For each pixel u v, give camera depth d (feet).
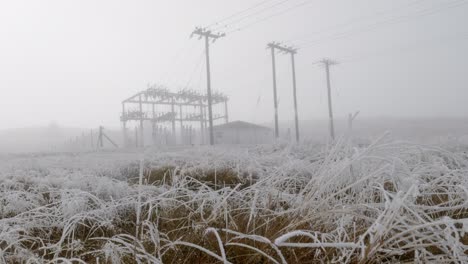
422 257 5.99
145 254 6.47
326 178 9.02
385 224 5.73
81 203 11.63
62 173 22.57
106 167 25.48
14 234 9.70
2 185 18.19
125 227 10.84
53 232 10.88
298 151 29.04
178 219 9.96
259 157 22.66
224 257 5.47
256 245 7.07
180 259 6.68
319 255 6.47
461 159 11.80
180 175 18.98
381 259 6.21
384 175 9.55
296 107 142.61
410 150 11.42
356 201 9.25
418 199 10.09
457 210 9.30
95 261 7.49
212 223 8.79
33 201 14.35
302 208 8.25
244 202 11.30
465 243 7.18
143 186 14.39
